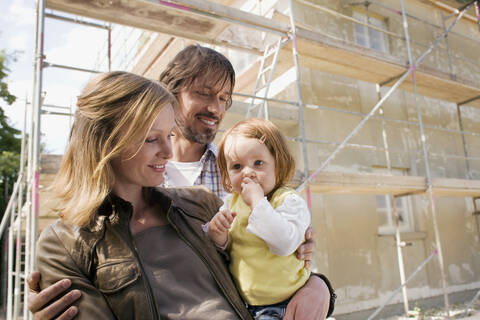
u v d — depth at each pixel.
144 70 6.96
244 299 1.20
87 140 0.99
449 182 5.19
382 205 5.76
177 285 0.98
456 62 7.53
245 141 1.31
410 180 4.79
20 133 15.67
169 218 1.08
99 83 1.03
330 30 5.60
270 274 1.18
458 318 5.06
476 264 6.55
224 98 1.98
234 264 1.24
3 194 15.05
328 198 5.10
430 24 6.69
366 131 5.72
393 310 5.25
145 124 0.96
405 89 6.02
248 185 1.24
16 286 4.12
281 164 1.34
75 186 0.99
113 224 0.96
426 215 6.11
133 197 1.08
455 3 6.73
